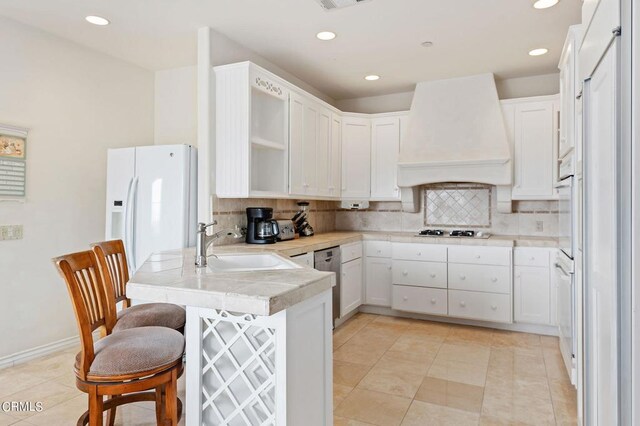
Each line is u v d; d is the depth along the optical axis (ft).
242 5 9.04
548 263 12.31
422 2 8.91
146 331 6.06
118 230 11.24
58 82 10.93
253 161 11.63
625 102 3.54
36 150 10.44
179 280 5.33
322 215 16.31
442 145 13.88
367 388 8.86
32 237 10.39
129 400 6.98
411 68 13.17
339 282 12.99
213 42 10.35
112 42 11.28
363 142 15.65
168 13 9.43
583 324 5.17
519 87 14.20
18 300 10.12
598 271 4.60
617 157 3.61
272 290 4.66
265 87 10.65
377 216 16.70
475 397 8.43
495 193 14.70
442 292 13.46
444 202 15.52
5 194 9.77
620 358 3.68
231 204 11.19
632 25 3.43
